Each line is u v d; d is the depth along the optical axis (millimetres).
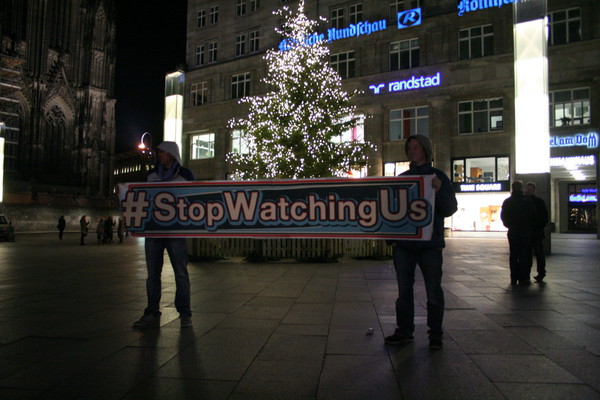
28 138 68875
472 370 3561
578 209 33625
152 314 5145
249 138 22609
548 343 4340
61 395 3074
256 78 39594
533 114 16734
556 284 8305
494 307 6125
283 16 39156
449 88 31516
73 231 53500
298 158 20312
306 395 3072
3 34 66625
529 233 8219
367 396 3051
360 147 22469
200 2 44344
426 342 4402
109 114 81625
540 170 16484
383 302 6562
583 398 3000
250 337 4590
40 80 70750
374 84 33938
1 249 20484
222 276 9711
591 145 27969
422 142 4645
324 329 4926
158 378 3396
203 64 43781
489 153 30609
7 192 57094
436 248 4336
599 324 5129
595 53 27797
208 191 5648
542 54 16734
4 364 3730
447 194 4461
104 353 4035
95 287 8172
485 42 31234
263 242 13234
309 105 20656
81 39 79250
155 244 5340
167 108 31125
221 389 3178
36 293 7469
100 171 78750
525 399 2986
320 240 13039
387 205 4746
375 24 34469
